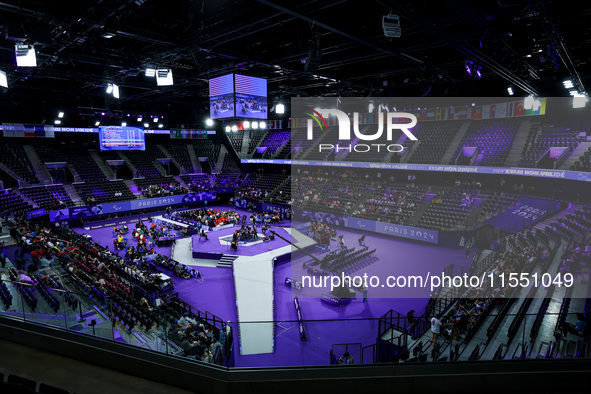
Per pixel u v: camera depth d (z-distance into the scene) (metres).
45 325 8.95
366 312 19.52
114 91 22.14
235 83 22.89
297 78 26.08
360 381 7.59
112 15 13.42
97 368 8.34
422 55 21.25
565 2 11.66
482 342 11.08
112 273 21.16
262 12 13.81
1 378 6.53
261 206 45.34
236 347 15.16
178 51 17.28
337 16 15.03
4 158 38.56
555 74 21.92
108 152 49.03
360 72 25.31
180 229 36.09
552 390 7.57
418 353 10.00
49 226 31.16
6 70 19.11
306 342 16.31
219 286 23.73
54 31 14.23
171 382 7.82
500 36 13.08
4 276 14.45
